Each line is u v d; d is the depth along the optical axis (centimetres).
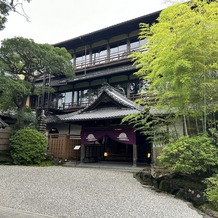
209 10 767
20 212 495
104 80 2222
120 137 1341
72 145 1605
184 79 712
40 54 1561
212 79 774
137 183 889
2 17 902
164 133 940
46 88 1897
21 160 1352
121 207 564
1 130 1429
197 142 711
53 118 2062
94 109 1505
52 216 480
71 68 1777
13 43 1477
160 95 902
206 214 568
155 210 552
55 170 1146
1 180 831
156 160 1043
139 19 1994
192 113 823
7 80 1370
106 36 2338
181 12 791
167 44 759
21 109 1634
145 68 930
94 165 1393
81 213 507
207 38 745
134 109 1283
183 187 731
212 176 688
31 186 756
